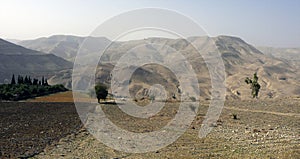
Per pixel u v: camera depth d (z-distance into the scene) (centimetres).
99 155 1911
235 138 2459
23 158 1803
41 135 2448
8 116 3412
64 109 3994
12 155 1847
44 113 3638
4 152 1912
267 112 3941
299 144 2278
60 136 2420
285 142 2341
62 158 1831
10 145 2103
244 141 2358
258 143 2297
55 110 3894
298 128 2944
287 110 4109
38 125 2881
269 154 1969
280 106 4450
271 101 4941
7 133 2509
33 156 1862
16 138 2327
